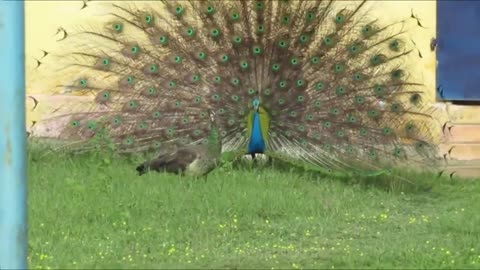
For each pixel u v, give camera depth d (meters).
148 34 21.58
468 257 14.05
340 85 21.30
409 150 21.09
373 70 21.47
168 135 20.86
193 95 21.05
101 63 21.56
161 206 17.00
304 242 14.95
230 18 21.45
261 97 21.25
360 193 19.38
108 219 15.95
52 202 16.80
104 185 18.36
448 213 17.92
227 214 16.73
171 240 14.66
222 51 21.33
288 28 21.48
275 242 14.82
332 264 13.31
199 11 21.55
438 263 13.45
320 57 21.45
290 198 17.95
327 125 21.16
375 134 21.05
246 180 19.52
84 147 21.11
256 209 17.19
